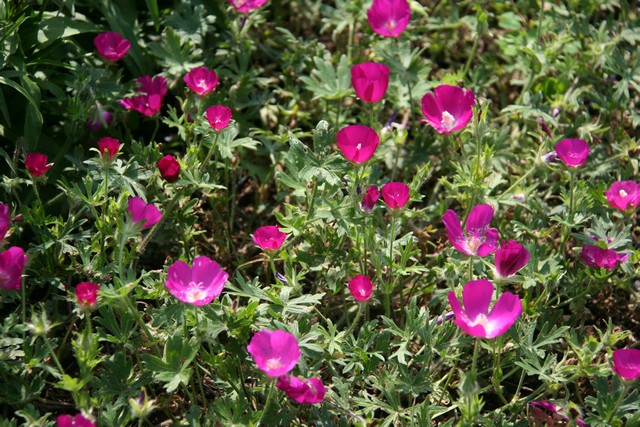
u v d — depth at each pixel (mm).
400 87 2109
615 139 2113
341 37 2273
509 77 2234
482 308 1678
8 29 1886
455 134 1945
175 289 1661
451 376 1792
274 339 1642
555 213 1986
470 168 1845
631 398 1738
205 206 2045
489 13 2311
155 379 1649
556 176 2090
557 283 1891
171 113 1920
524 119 2131
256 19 2154
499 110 2199
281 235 1752
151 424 1760
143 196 1820
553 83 2184
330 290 1878
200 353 1749
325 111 2137
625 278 1871
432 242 2021
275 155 2057
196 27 2119
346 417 1750
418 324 1760
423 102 1854
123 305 1687
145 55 2117
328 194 1821
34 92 1914
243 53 2129
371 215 1790
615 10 2346
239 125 2098
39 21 1962
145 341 1738
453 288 1758
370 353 1749
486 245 1699
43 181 1786
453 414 1832
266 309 1734
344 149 1744
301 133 2020
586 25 2203
